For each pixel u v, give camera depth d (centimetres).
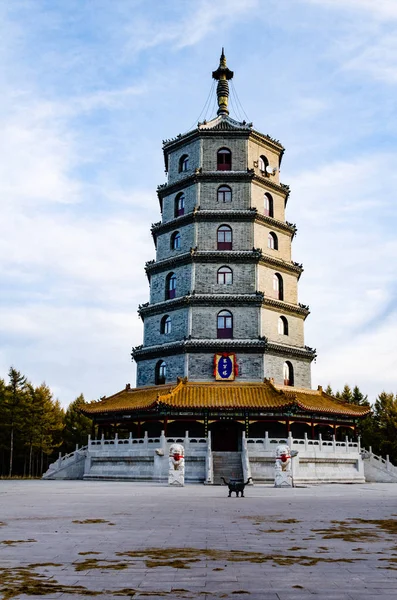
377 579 1016
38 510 2309
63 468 6031
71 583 973
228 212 6356
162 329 6375
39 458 10588
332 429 6575
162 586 955
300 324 6506
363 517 2048
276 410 5466
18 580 995
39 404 9394
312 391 6338
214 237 6359
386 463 5944
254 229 6375
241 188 6512
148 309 6469
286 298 6481
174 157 6950
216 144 6688
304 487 4412
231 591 926
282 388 6025
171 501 2819
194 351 5972
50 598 873
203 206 6469
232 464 5078
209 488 4100
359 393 10388
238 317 6069
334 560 1193
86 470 5781
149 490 3816
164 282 6500
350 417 6191
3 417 9106
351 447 5741
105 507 2456
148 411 5672
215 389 5775
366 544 1407
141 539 1477
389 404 9419
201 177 6519
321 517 2045
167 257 6588
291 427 6006
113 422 6066
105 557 1215
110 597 883
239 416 5534
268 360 5997
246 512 2231
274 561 1179
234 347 5938
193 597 888
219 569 1095
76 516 2064
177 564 1141
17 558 1202
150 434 6041
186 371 5922
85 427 10681
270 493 3550
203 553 1267
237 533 1599
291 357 6259
